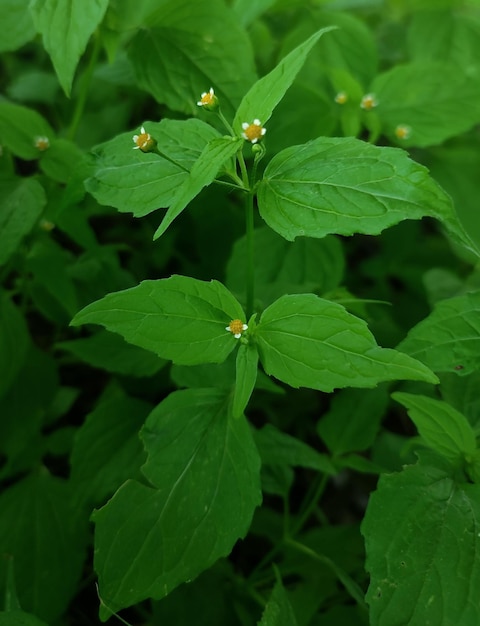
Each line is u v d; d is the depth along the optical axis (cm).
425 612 26
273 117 37
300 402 39
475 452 27
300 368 26
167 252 42
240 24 35
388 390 34
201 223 40
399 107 37
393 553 26
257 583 33
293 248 35
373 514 27
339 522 38
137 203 28
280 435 31
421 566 26
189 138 28
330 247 35
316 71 39
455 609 25
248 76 34
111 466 32
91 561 36
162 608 32
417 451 28
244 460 27
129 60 34
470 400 30
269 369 26
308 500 37
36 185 32
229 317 27
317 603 32
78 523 34
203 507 27
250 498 27
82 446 32
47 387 36
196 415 28
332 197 25
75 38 29
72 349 33
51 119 45
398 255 44
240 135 26
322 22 39
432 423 27
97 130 41
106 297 26
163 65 34
